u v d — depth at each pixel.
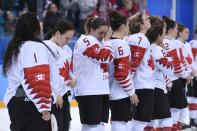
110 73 12.92
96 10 26.48
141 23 13.55
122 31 12.69
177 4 32.16
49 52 9.66
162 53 13.74
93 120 12.12
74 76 12.23
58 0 26.80
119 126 12.81
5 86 23.70
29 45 8.70
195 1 33.25
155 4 31.08
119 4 26.66
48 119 8.65
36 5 25.08
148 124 14.09
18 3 26.97
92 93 12.08
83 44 12.02
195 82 17.23
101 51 11.83
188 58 16.56
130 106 12.88
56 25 11.52
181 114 15.71
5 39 23.34
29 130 8.80
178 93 15.36
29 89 8.59
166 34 15.20
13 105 8.90
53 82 9.79
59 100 10.88
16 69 8.88
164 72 13.81
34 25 8.91
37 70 8.60
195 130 17.33
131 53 13.19
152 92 13.38
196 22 33.19
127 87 12.51
